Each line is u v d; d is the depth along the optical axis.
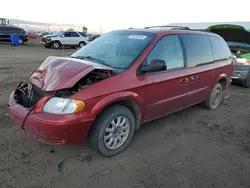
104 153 3.06
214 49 4.95
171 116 4.75
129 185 2.62
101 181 2.66
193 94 4.36
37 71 3.30
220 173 2.91
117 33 4.11
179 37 4.02
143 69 3.29
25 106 2.97
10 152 3.10
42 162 2.94
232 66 5.57
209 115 4.95
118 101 3.09
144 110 3.41
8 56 14.18
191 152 3.38
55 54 16.70
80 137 2.77
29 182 2.58
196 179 2.77
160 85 3.52
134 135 3.81
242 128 4.35
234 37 8.48
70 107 2.64
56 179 2.65
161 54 3.62
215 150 3.47
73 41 22.66
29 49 20.20
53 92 2.77
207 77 4.64
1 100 5.11
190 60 4.16
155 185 2.63
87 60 3.46
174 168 2.97
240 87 8.00
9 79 7.39
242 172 2.95
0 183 2.53
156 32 3.76
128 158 3.14
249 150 3.51
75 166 2.91
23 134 3.59
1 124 3.89
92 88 2.78
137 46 3.53
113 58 3.49
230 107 5.62
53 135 2.63
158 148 3.44
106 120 2.94
